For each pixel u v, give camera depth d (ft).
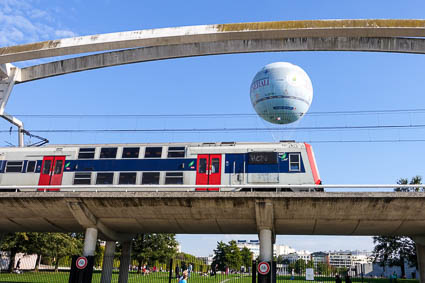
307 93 98.89
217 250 270.87
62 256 171.12
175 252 204.54
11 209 81.66
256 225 81.66
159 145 94.02
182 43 100.58
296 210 73.82
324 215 74.84
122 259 97.91
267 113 100.48
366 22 92.48
